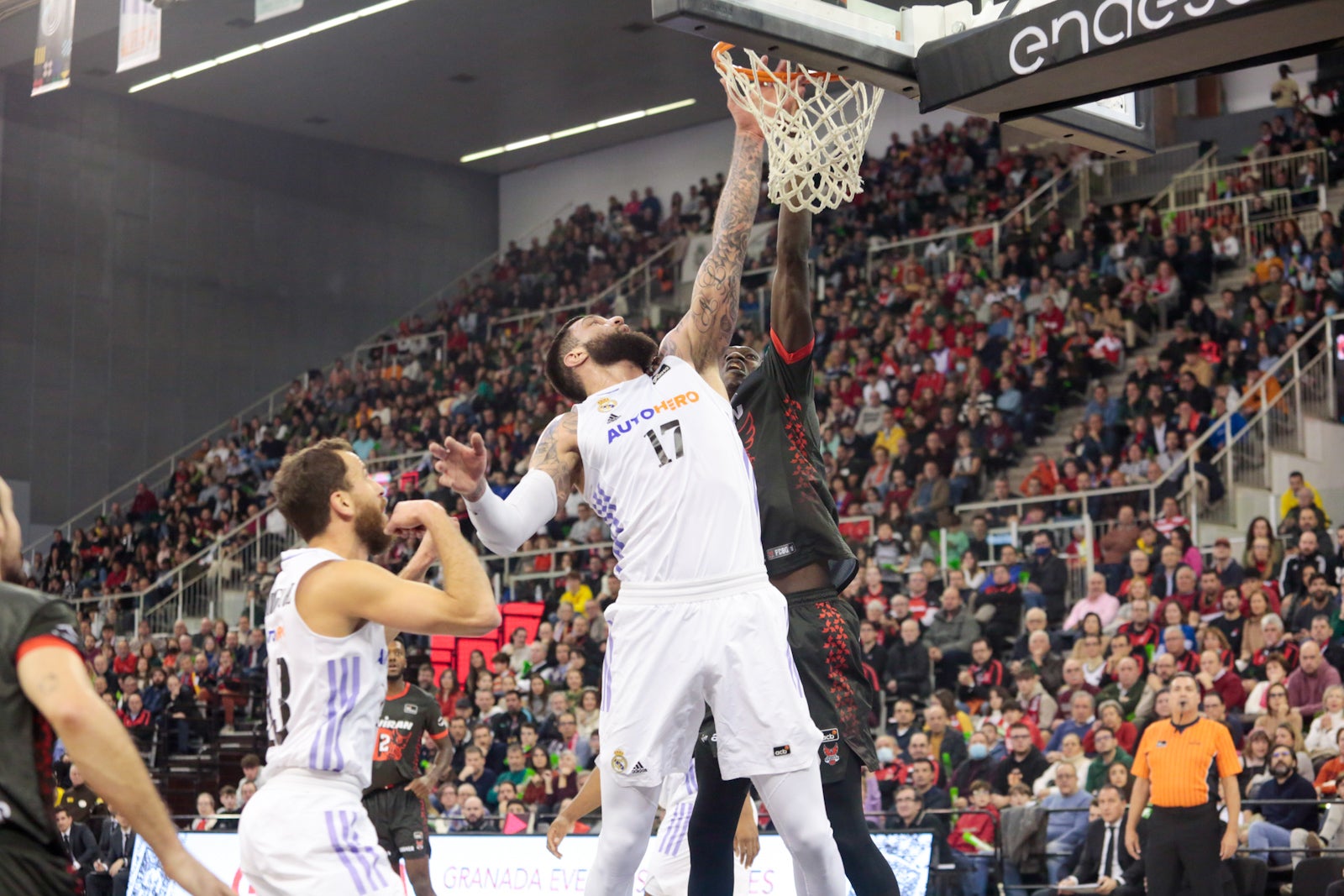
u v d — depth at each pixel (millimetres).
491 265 29781
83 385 24484
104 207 24984
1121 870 8508
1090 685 10875
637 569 3471
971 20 3951
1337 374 13469
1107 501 13344
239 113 26188
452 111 25969
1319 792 8805
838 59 3711
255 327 26781
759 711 3359
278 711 3225
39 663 2414
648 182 27609
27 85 24062
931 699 11102
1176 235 17344
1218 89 20875
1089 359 16406
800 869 3598
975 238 19781
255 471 23359
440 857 7773
